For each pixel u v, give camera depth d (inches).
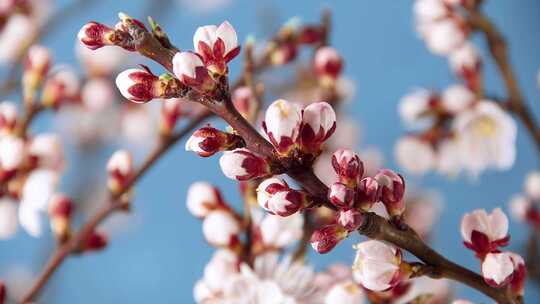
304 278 18.4
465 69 23.7
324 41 22.4
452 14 23.7
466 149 24.0
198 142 15.2
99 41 15.1
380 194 15.6
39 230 20.5
